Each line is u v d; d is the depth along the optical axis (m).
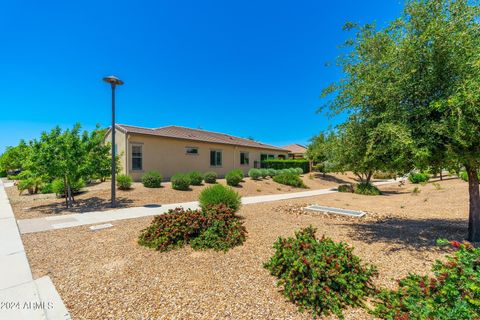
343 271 3.04
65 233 5.86
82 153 9.06
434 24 3.98
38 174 8.76
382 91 4.47
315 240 3.73
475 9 3.96
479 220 4.95
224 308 2.68
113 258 4.23
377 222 7.12
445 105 3.84
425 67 4.30
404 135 3.92
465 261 2.37
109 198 11.02
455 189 12.77
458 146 4.16
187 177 13.62
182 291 3.07
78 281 3.37
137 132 14.55
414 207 9.62
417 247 4.77
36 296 2.98
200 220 5.09
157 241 4.71
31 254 4.45
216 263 3.99
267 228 6.15
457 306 2.07
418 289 2.57
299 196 13.84
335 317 2.54
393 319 2.32
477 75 3.76
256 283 3.28
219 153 20.64
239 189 15.11
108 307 2.72
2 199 11.88
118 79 9.14
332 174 26.31
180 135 18.36
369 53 5.04
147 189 12.62
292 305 2.75
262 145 27.80
